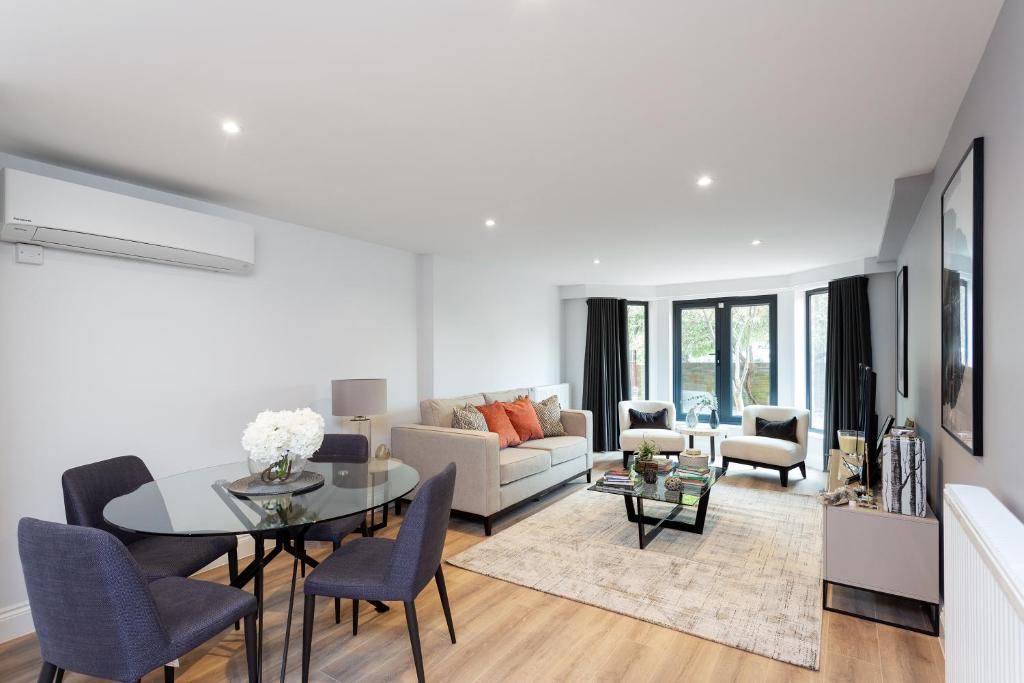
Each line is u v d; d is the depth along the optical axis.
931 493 3.01
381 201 3.30
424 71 1.76
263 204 3.37
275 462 2.39
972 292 1.71
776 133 2.28
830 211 3.53
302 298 3.95
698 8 1.42
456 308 5.40
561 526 4.05
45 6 1.41
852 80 1.82
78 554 1.53
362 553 2.35
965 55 1.66
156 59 1.68
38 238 2.48
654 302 7.52
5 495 2.49
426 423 4.66
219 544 2.53
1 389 2.48
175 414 3.14
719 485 5.30
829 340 5.62
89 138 2.32
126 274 2.93
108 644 1.58
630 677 2.17
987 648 1.16
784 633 2.49
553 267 5.91
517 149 2.46
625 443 6.15
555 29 1.52
